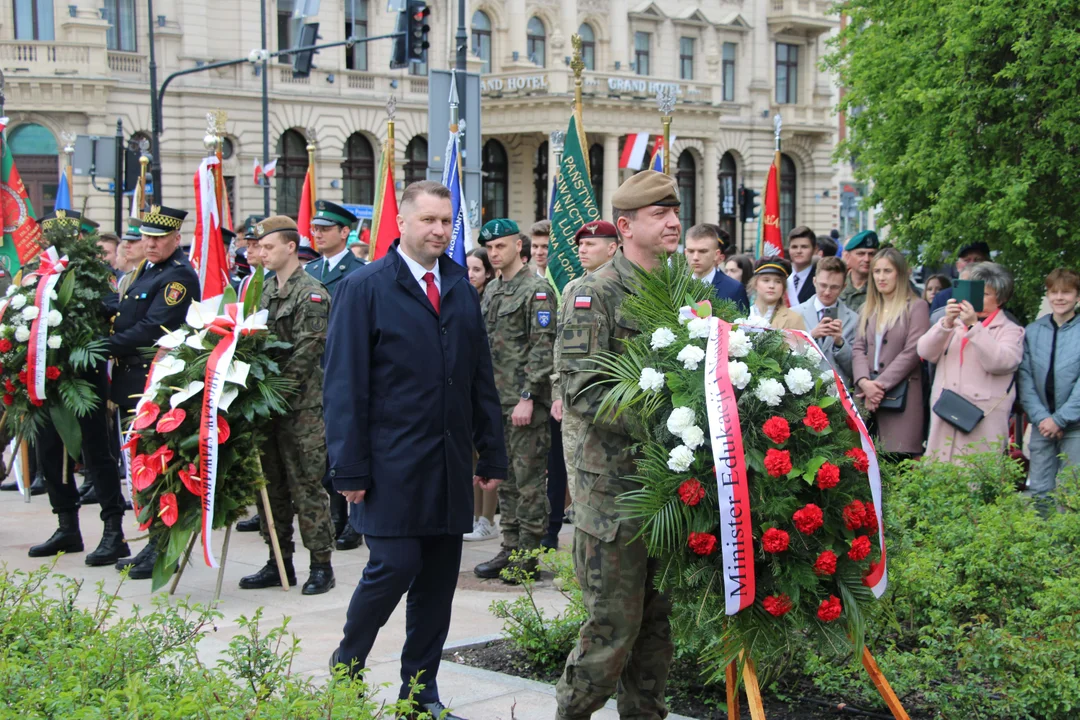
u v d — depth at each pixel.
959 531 6.17
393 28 39.50
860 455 4.05
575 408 4.23
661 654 4.52
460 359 5.02
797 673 5.28
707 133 44.94
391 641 6.28
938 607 5.55
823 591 4.00
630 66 45.47
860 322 8.48
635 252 4.48
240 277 11.81
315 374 7.47
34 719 3.60
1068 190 12.76
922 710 4.98
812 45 50.03
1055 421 8.09
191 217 34.91
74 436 8.06
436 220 4.93
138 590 7.59
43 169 31.91
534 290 7.99
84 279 8.30
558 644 5.70
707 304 4.20
